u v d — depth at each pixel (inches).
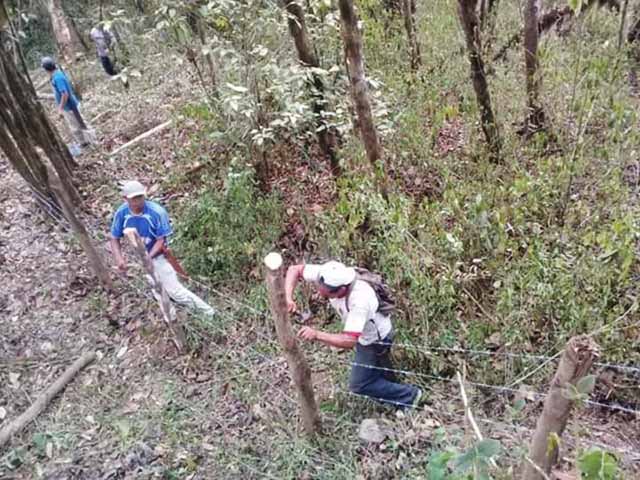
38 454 154.3
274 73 203.5
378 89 233.8
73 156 296.8
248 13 203.6
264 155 233.9
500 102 244.8
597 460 74.1
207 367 176.1
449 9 304.3
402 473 133.7
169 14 203.2
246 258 210.4
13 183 289.7
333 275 137.7
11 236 247.6
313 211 219.8
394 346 155.5
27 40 540.1
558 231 171.8
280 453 144.4
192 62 228.7
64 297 211.6
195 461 146.9
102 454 151.9
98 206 260.2
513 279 155.7
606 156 191.5
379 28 282.2
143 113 343.3
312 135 223.1
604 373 148.5
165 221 181.8
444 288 153.3
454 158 223.6
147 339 189.2
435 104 242.5
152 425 158.6
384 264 163.0
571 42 249.6
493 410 146.6
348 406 156.4
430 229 171.0
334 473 136.8
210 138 236.4
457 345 157.9
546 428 81.5
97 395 171.8
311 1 208.5
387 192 177.8
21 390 176.2
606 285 147.5
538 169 199.5
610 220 171.3
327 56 227.1
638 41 249.6
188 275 212.2
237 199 213.2
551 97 228.2
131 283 210.8
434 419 146.3
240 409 160.7
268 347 178.4
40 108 258.4
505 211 174.6
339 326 176.1
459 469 81.0
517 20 296.7
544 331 154.4
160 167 271.7
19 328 199.8
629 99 225.3
